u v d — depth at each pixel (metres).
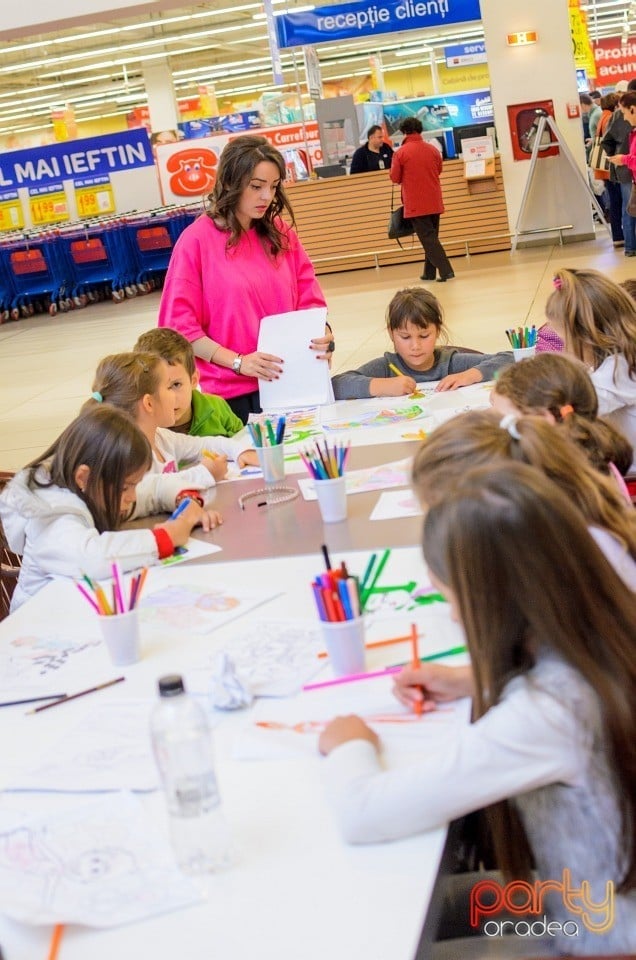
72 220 14.93
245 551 2.20
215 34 21.80
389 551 1.96
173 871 1.13
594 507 1.45
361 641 1.53
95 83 25.94
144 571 1.77
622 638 1.14
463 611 1.17
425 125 14.73
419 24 11.55
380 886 1.06
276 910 1.05
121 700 1.57
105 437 2.28
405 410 3.27
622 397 2.75
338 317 9.20
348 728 1.31
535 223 12.07
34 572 2.28
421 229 10.46
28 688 1.67
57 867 1.15
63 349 10.25
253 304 3.58
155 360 2.79
